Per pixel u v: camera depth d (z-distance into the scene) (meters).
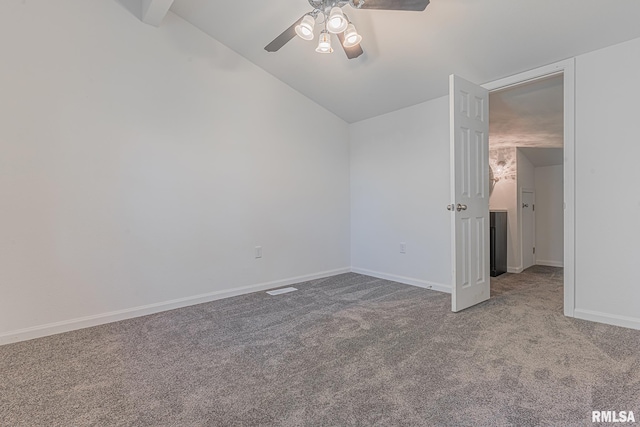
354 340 2.20
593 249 2.46
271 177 3.68
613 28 2.17
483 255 3.03
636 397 1.48
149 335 2.35
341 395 1.56
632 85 2.25
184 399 1.55
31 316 2.35
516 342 2.11
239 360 1.94
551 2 2.10
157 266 2.90
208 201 3.21
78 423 1.39
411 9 1.96
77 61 2.52
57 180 2.45
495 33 2.44
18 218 2.31
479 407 1.44
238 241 3.42
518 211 4.61
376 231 4.17
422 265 3.65
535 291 3.42
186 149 3.07
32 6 2.35
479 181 2.97
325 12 2.11
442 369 1.78
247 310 2.89
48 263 2.41
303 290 3.55
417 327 2.41
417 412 1.41
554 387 1.58
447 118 3.37
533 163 5.08
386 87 3.47
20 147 2.31
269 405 1.49
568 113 2.53
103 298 2.63
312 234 4.07
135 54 2.79
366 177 4.27
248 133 3.49
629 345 2.02
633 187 2.27
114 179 2.69
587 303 2.50
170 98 2.98
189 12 2.97
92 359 1.98
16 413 1.46
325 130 4.21
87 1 2.56
